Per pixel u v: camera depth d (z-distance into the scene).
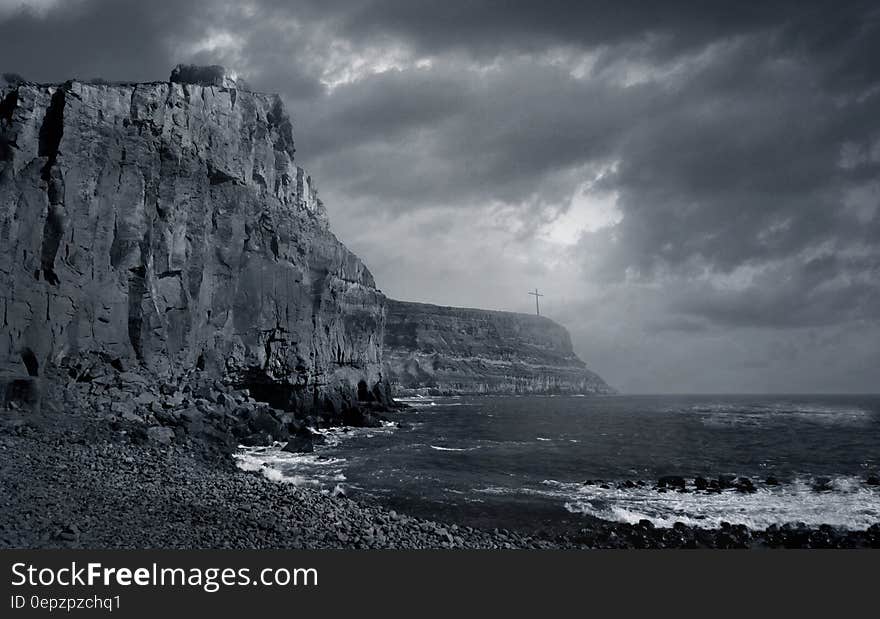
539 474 31.78
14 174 31.52
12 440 23.17
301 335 51.25
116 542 13.62
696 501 24.94
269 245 48.72
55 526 14.11
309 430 44.53
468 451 40.78
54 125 33.81
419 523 18.92
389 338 180.12
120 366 34.41
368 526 17.44
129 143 36.78
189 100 42.28
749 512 22.95
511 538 18.22
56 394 29.98
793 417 88.19
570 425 68.00
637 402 166.12
